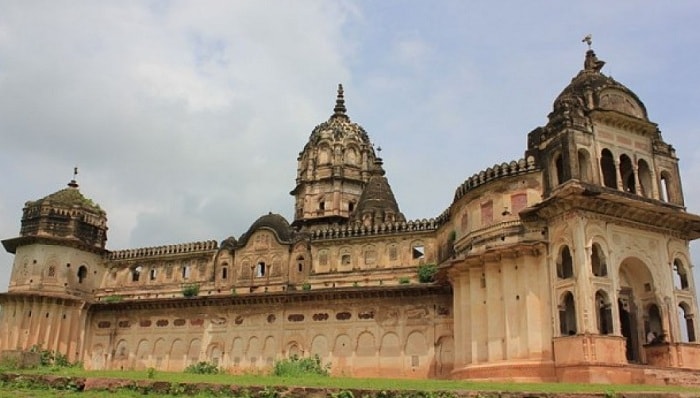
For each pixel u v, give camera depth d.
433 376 43.00
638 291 34.59
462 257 37.44
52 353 50.47
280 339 48.72
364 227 50.38
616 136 35.72
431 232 47.81
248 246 53.19
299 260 51.03
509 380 31.77
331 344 46.94
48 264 54.25
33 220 55.47
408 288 44.59
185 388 20.09
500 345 34.41
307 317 48.47
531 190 35.88
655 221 34.41
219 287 52.78
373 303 46.62
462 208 40.94
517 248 33.91
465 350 37.22
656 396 19.20
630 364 30.36
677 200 36.34
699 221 35.06
